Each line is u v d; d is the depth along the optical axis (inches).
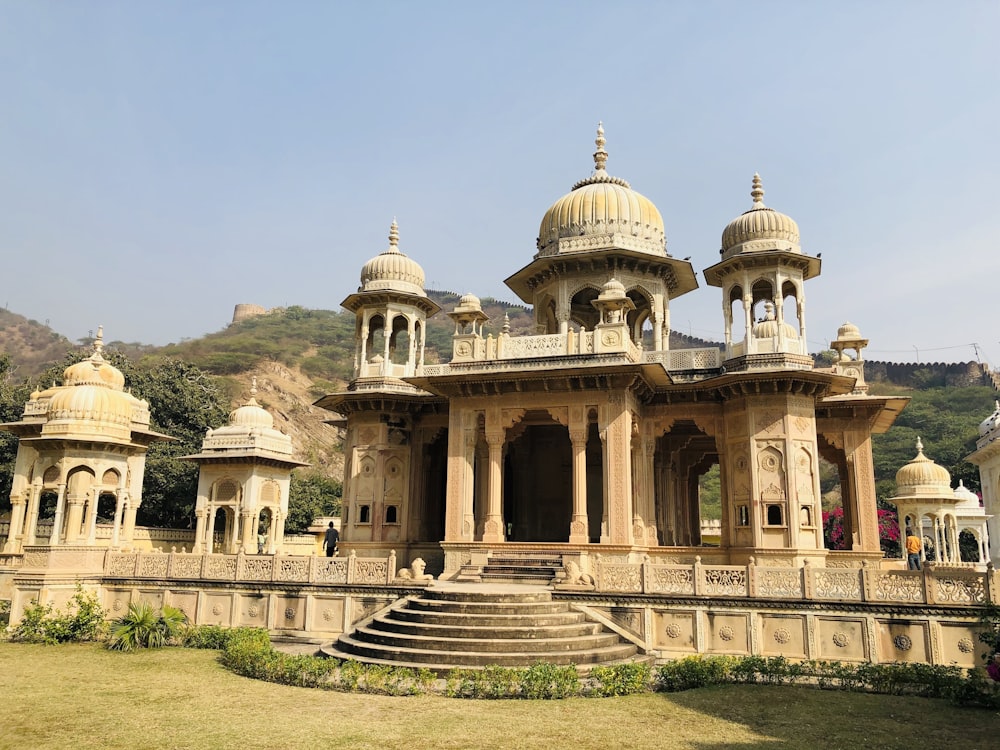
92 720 392.5
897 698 466.9
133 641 627.8
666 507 956.6
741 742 362.3
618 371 754.8
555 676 465.7
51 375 1457.9
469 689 458.9
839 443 880.9
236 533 1000.2
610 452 761.0
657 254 919.0
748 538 781.3
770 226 843.4
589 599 623.5
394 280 990.4
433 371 927.7
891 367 3169.3
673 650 594.9
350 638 601.3
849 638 559.2
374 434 949.2
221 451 1024.2
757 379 781.9
